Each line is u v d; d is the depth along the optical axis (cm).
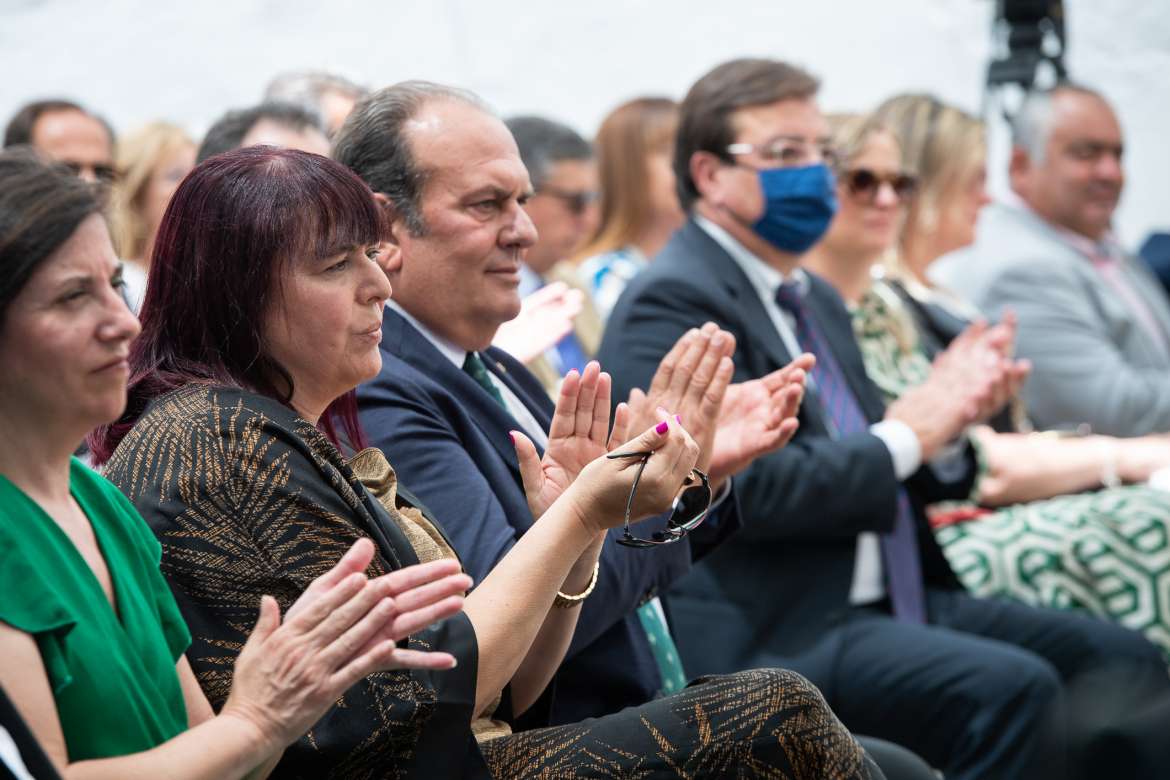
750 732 259
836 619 460
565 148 626
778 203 471
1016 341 671
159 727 215
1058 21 801
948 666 447
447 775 246
